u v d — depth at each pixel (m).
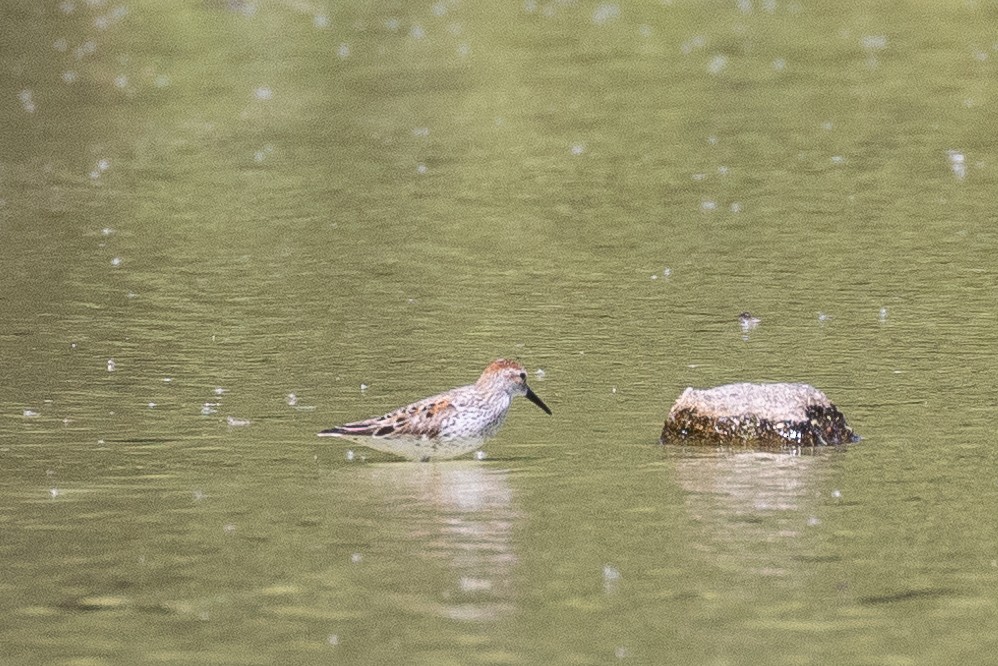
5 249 22.02
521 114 30.61
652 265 21.14
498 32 38.94
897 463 13.91
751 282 20.28
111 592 11.38
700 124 29.62
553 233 22.84
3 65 35.25
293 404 15.79
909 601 11.09
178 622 10.88
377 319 18.86
